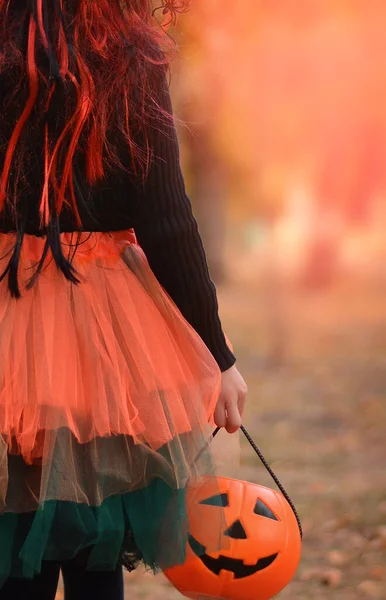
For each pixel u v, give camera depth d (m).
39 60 2.38
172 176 2.54
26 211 2.44
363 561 5.79
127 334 2.51
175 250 2.54
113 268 2.56
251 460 9.10
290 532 2.95
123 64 2.43
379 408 12.23
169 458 2.50
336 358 17.86
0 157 2.42
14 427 2.39
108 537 2.49
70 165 2.40
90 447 2.43
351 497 7.49
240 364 17.11
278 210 39.75
